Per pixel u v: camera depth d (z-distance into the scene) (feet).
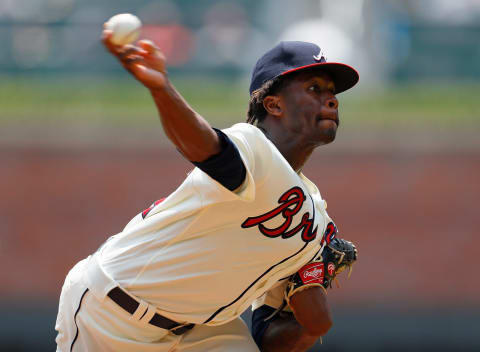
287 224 37.81
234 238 37.58
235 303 39.81
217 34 167.63
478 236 129.80
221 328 42.42
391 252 129.80
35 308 129.18
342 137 130.00
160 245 38.52
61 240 129.29
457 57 157.28
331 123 38.99
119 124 129.49
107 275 39.29
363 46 182.50
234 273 38.42
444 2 176.76
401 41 165.68
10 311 129.08
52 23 154.10
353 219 130.00
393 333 129.08
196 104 138.00
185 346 41.52
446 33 157.38
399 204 129.90
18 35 153.28
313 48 39.22
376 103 142.72
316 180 130.41
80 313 40.55
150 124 129.70
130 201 129.59
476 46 156.46
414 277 129.59
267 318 44.98
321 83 39.22
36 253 128.98
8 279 128.88
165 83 31.07
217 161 32.55
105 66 153.89
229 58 165.99
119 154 129.90
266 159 35.65
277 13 184.14
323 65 38.42
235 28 172.65
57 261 129.29
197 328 41.98
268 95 39.29
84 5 173.58
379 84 164.66
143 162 130.00
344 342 128.88
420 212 130.00
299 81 38.86
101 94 142.82
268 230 37.65
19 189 129.39
